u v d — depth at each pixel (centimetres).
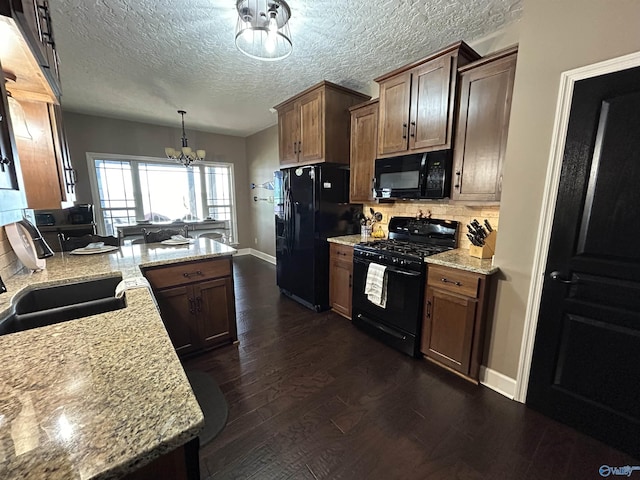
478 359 190
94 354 75
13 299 121
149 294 125
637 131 126
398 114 240
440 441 148
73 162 410
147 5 174
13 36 84
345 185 315
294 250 334
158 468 56
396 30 203
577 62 139
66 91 321
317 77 286
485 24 197
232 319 239
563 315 156
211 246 246
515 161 167
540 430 156
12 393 59
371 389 188
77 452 46
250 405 173
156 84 301
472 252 212
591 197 141
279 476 129
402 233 280
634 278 132
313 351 234
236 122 462
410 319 222
